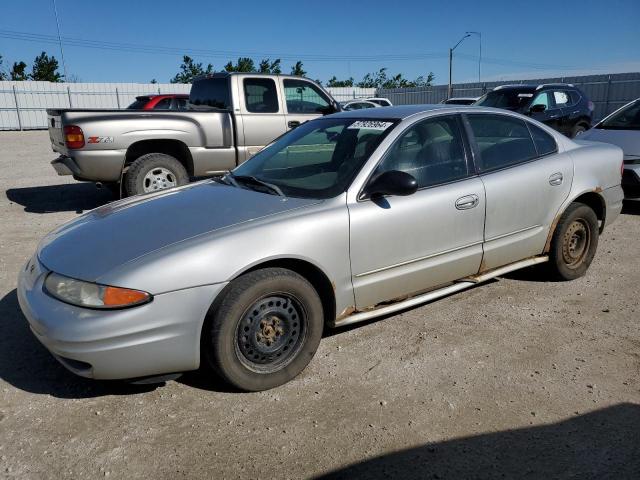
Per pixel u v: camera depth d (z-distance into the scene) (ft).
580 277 16.21
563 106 40.83
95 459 8.64
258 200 11.47
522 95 39.81
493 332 12.81
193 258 9.62
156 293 9.32
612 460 8.46
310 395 10.37
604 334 12.64
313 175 12.24
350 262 11.18
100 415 9.77
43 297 9.77
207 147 25.96
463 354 11.80
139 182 24.47
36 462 8.57
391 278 11.86
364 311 11.83
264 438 9.12
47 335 9.32
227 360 9.96
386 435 9.16
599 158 15.76
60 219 24.67
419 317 13.67
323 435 9.18
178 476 8.26
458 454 8.66
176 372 9.89
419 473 8.26
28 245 20.31
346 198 11.25
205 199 11.93
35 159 49.19
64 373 11.19
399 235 11.74
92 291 9.31
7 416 9.75
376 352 11.95
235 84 26.73
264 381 10.42
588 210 15.47
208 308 9.74
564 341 12.32
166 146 26.04
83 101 102.78
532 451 8.70
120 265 9.55
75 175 23.97
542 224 14.57
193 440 9.08
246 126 26.78
